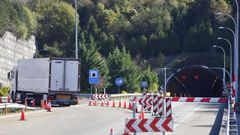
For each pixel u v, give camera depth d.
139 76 192.88
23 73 92.25
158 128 25.94
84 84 159.50
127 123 26.09
